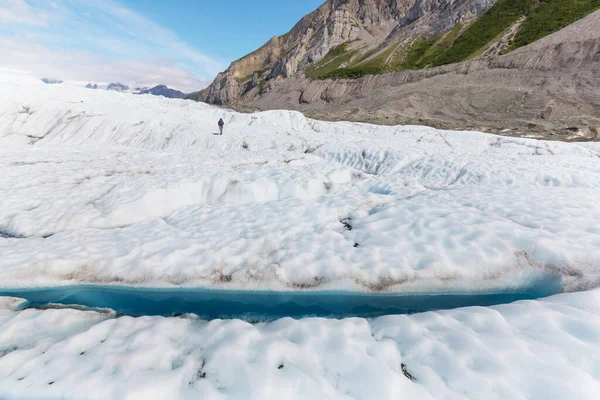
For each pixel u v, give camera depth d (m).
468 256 6.30
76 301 6.34
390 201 10.04
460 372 3.48
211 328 4.57
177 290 6.45
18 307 5.76
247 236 7.90
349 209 9.41
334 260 6.59
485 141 22.70
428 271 6.12
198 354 3.97
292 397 3.26
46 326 4.86
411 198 10.24
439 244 6.75
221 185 12.29
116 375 3.58
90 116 32.03
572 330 3.94
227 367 3.67
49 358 3.95
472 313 4.51
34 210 10.41
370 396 3.28
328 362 3.75
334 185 12.38
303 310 5.84
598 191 9.70
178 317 5.19
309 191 12.11
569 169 13.48
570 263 5.75
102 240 8.17
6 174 14.57
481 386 3.29
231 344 4.07
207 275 6.64
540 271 5.86
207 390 3.38
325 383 3.43
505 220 7.31
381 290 5.99
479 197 9.45
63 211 10.24
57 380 3.56
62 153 20.70
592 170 13.62
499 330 4.09
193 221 9.33
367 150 21.00
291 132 29.98
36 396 3.38
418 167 17.09
